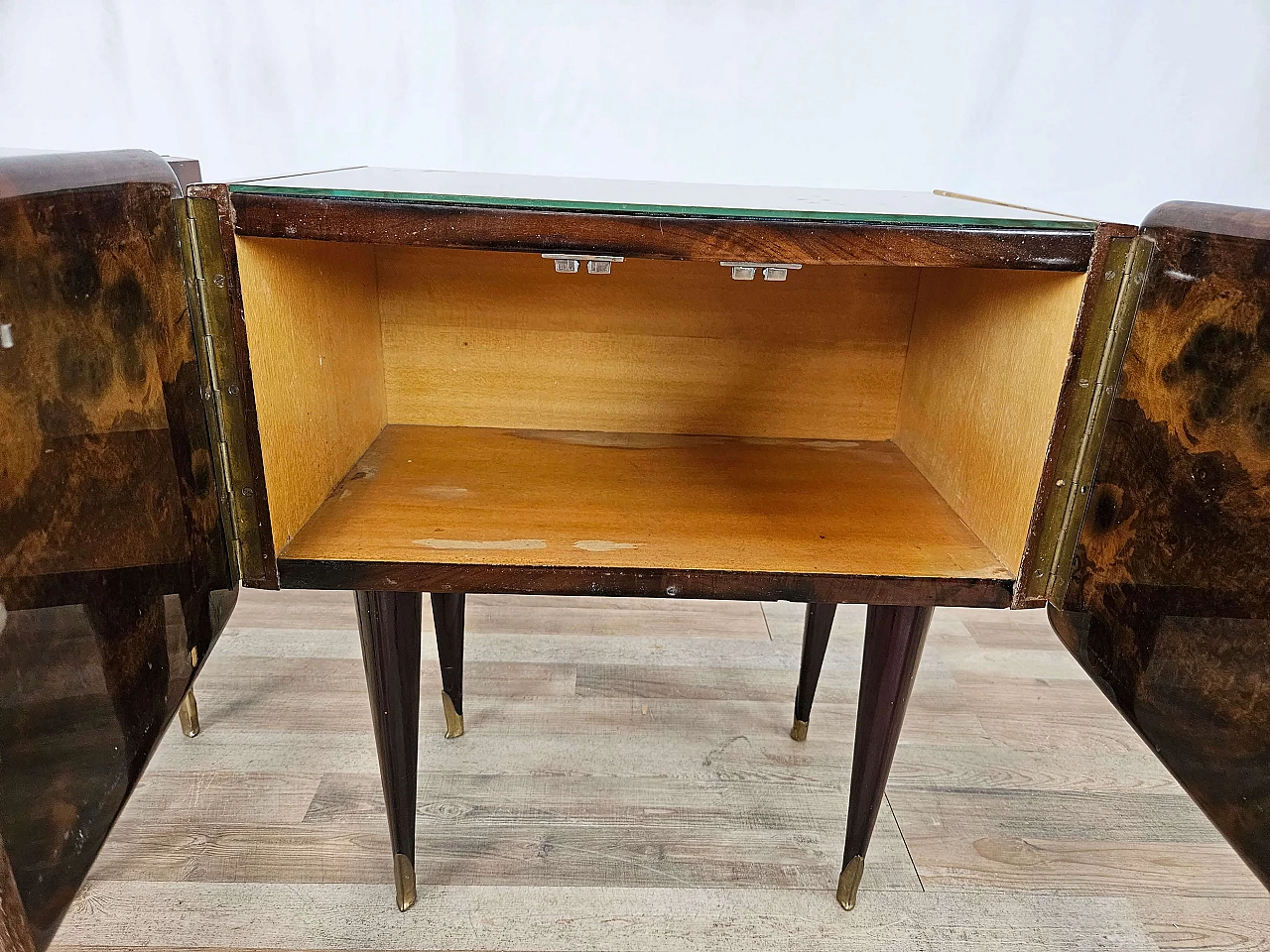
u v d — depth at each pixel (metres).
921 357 0.89
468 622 1.36
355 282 0.81
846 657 1.31
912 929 0.83
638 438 0.94
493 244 0.56
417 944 0.79
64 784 0.46
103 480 0.49
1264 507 0.48
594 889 0.86
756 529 0.74
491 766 1.03
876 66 1.25
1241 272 0.48
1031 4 1.21
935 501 0.81
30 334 0.42
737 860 0.91
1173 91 1.25
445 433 0.92
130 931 0.79
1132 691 0.62
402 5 1.20
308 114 1.26
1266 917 0.86
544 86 1.26
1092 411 0.62
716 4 1.22
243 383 0.59
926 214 0.58
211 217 0.55
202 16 1.20
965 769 1.06
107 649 0.50
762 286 0.89
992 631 1.40
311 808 0.95
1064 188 1.32
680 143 1.30
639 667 1.25
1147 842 0.96
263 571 0.65
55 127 1.25
